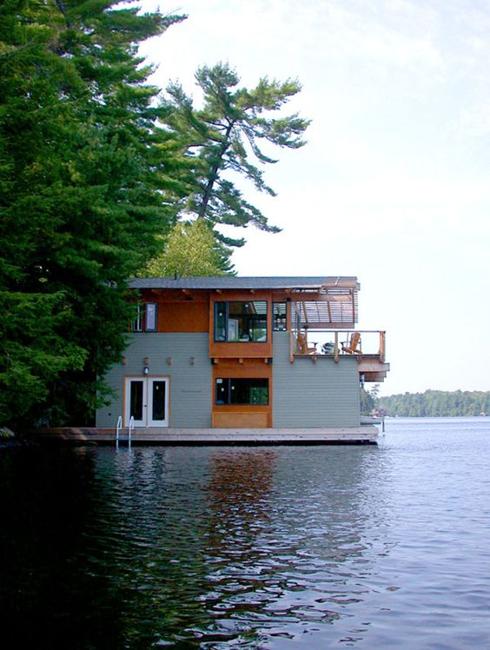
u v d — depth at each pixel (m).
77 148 20.31
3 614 6.62
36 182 15.19
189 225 49.66
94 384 25.88
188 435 31.78
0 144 13.74
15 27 14.34
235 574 7.96
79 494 14.23
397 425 102.19
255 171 51.03
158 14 28.77
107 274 21.22
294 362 33.59
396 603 6.93
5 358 14.86
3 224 14.33
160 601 7.00
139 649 5.79
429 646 5.83
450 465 22.11
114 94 27.36
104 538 9.85
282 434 31.92
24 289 19.64
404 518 11.52
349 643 5.91
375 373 36.50
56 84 20.25
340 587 7.46
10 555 8.86
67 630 6.22
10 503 13.02
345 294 33.84
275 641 5.96
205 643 5.92
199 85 48.69
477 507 12.77
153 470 19.08
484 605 6.86
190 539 9.80
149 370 33.91
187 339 34.00
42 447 28.94
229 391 33.78
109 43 29.12
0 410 17.41
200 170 50.41
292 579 7.76
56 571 8.08
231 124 50.12
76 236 19.30
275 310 34.03
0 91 14.18
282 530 10.45
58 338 18.16
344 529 10.55
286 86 48.03
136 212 23.41
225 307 33.81
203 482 16.31
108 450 27.77
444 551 9.09
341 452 27.28
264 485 15.83
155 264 44.06
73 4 26.94
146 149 27.38
